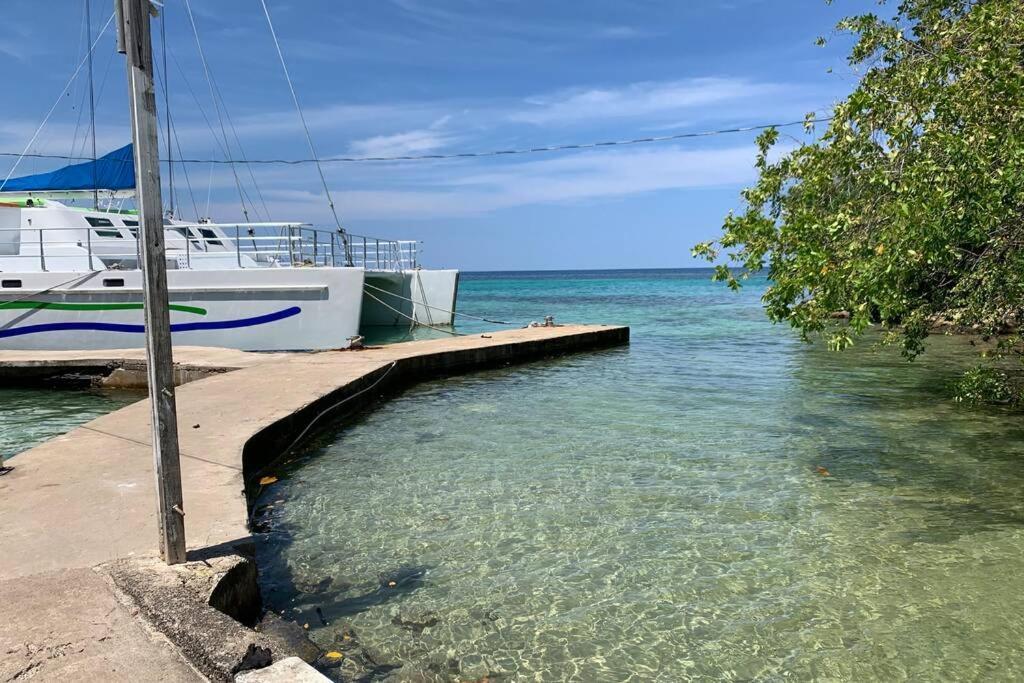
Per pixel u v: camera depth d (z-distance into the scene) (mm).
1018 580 4168
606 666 3336
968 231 5461
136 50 3156
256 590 3826
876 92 5645
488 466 6703
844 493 5789
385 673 3246
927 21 7148
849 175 5797
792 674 3264
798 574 4293
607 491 5902
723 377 12266
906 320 7336
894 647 3477
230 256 16297
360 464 6836
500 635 3600
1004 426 8117
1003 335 10109
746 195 6031
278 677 2584
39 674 2529
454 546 4746
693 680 3223
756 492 5855
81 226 14883
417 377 12133
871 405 9484
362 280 14172
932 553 4574
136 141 3225
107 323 13789
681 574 4309
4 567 3494
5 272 13930
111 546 3775
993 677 3217
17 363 12156
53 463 5477
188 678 2545
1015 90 4953
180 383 11398
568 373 13016
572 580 4234
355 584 4172
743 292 65000
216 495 4758
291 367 10891
